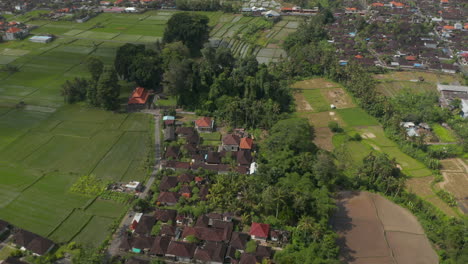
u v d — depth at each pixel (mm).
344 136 195500
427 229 136125
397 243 131750
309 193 137500
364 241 132250
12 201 144625
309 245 124688
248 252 122188
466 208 148000
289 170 158500
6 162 167750
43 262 116812
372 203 150000
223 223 134750
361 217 142875
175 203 145375
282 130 178125
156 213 137500
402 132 190000
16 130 193000
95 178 159375
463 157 179375
